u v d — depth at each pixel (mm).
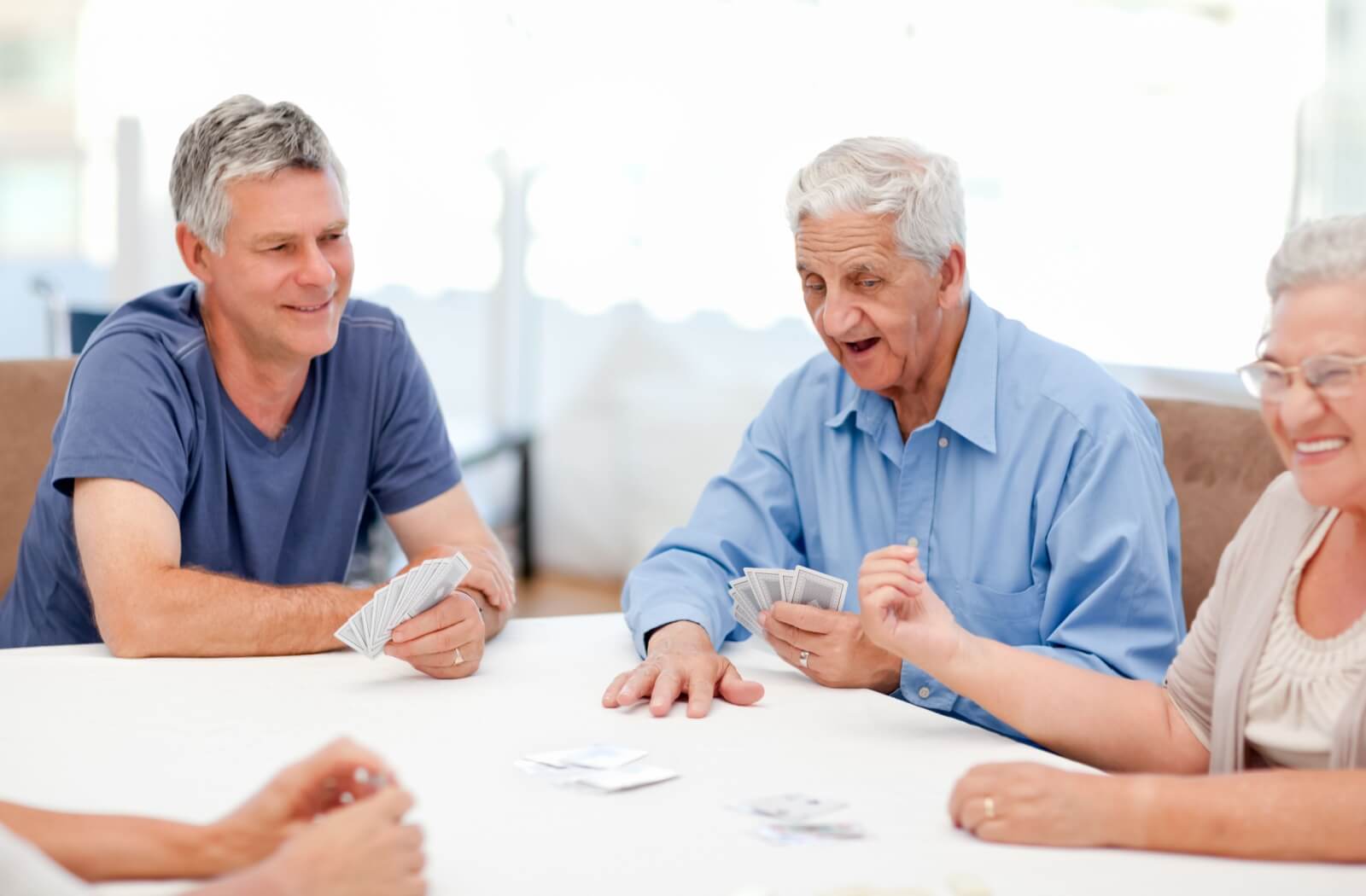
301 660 1814
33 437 2396
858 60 4547
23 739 1470
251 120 1983
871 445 2102
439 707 1613
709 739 1517
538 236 5430
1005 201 4277
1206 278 3889
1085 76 4086
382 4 5438
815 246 1868
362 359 2244
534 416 5562
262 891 1007
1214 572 2176
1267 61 3734
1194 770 1557
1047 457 1945
